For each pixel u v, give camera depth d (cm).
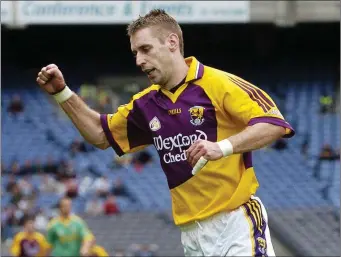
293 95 6019
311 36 6169
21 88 5878
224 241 1119
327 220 4506
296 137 5528
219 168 1112
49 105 5728
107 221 4341
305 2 5581
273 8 5528
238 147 1047
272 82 6169
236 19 5481
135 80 6119
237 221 1116
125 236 4225
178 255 4075
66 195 4588
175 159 1138
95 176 4919
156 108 1148
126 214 4428
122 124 1202
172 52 1120
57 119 5588
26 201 4369
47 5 5394
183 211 1148
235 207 1117
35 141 5331
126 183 4894
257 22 5516
